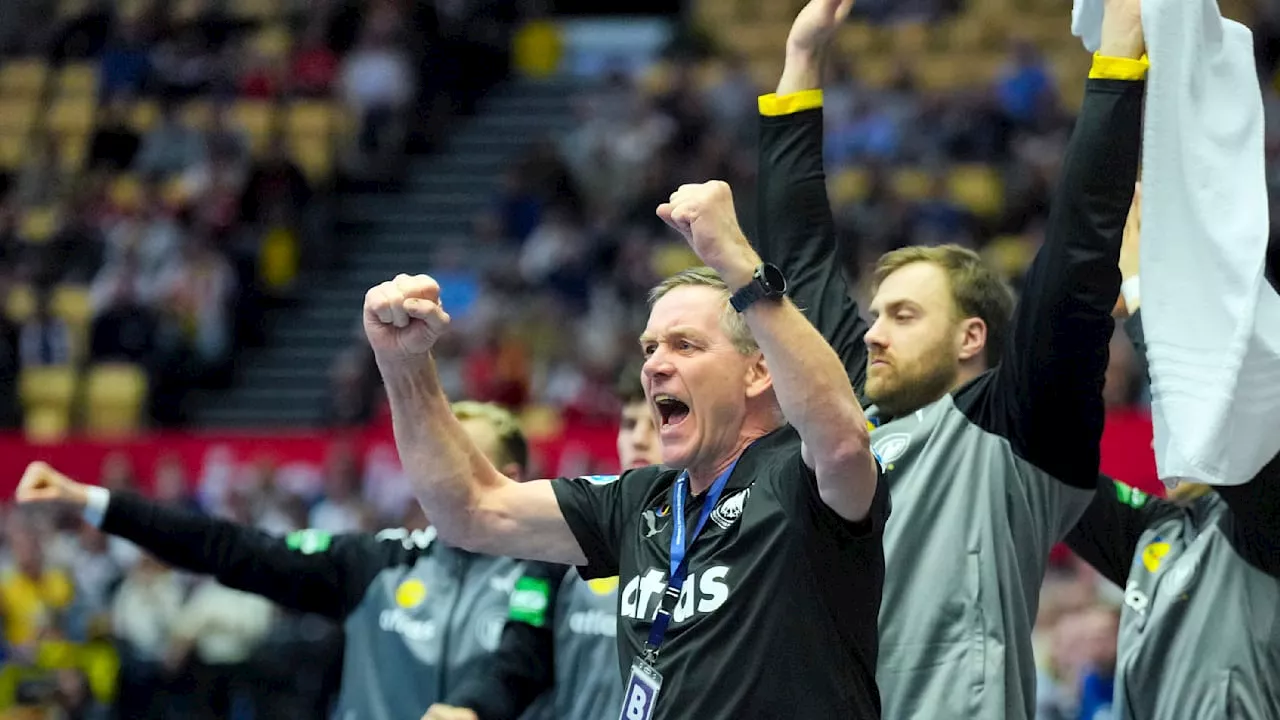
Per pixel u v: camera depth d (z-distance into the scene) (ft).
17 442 69.41
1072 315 21.22
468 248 94.63
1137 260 25.07
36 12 114.11
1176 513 25.27
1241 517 22.65
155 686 55.06
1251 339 21.15
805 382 17.89
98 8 112.78
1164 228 21.56
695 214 18.13
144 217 94.73
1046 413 21.90
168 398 86.79
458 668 28.94
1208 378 21.20
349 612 30.25
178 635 55.62
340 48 107.65
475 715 27.14
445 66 108.17
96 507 28.71
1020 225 84.58
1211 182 21.59
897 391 24.32
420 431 21.27
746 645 18.61
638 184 92.73
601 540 21.22
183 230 93.35
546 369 80.48
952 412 23.18
